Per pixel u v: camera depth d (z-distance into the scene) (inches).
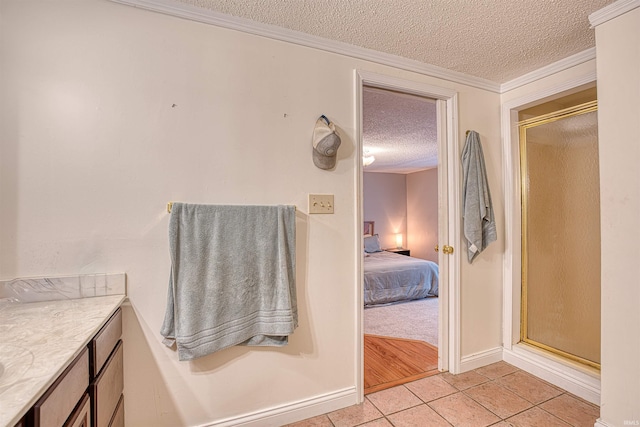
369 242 228.1
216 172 58.3
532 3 54.7
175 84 55.7
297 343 64.8
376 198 256.5
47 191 48.6
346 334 69.6
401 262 175.6
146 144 53.8
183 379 56.2
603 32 56.3
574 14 57.9
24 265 47.7
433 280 169.5
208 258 55.6
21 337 35.1
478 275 86.7
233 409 59.5
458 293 82.8
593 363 73.8
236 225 57.8
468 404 69.8
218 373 58.2
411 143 151.7
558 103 89.1
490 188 88.1
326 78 67.6
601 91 56.9
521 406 68.9
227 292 56.8
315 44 65.9
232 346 58.2
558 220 81.4
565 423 63.1
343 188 69.4
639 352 52.4
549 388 75.9
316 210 66.4
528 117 94.1
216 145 58.3
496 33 64.3
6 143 46.8
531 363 82.7
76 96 50.1
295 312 63.1
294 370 64.5
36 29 48.3
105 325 43.0
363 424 63.3
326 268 67.6
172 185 55.4
